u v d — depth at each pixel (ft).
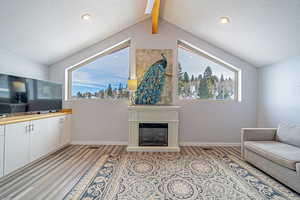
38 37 10.30
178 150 12.35
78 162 9.91
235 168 9.23
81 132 13.89
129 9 11.59
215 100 14.07
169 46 13.87
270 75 12.73
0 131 7.31
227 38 12.28
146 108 12.51
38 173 8.38
